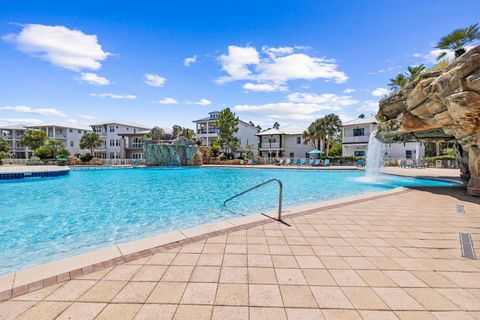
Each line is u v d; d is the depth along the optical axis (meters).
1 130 49.28
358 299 2.38
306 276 2.83
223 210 7.98
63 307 2.19
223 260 3.22
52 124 48.22
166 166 30.23
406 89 11.34
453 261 3.25
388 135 13.80
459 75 7.76
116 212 7.72
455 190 9.75
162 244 3.71
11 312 2.11
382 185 13.92
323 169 23.64
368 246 3.79
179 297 2.38
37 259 4.32
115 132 49.38
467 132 8.33
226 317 2.09
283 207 8.31
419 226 4.85
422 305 2.28
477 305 2.28
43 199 9.99
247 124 50.31
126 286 2.55
